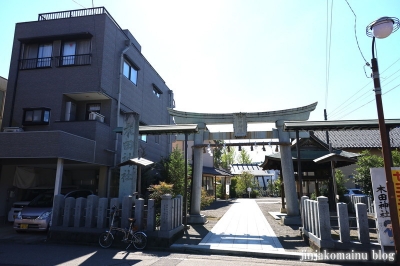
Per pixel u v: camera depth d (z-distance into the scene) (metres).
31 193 13.20
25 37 14.30
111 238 7.90
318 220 7.03
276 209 18.30
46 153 10.23
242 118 12.31
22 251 7.46
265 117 12.20
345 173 21.89
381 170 6.89
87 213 8.53
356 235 8.45
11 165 13.27
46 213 10.20
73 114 14.02
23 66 14.11
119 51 15.07
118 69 14.82
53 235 8.58
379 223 6.59
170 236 7.86
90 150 12.10
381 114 6.67
